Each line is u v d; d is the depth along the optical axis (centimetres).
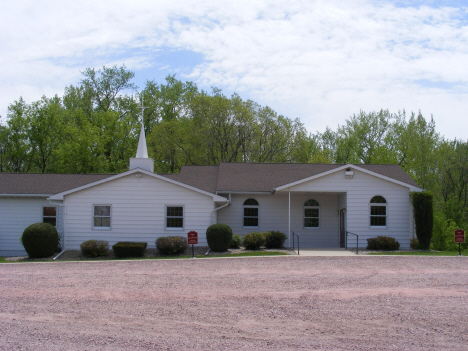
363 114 4891
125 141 4684
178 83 5594
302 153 4528
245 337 816
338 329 864
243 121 4459
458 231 2019
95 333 838
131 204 2306
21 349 748
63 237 2283
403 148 4222
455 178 4159
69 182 2597
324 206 2559
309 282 1312
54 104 4606
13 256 2353
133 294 1162
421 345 775
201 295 1148
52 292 1191
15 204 2442
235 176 2647
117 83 5147
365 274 1443
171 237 2188
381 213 2336
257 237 2241
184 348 757
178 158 4619
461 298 1111
